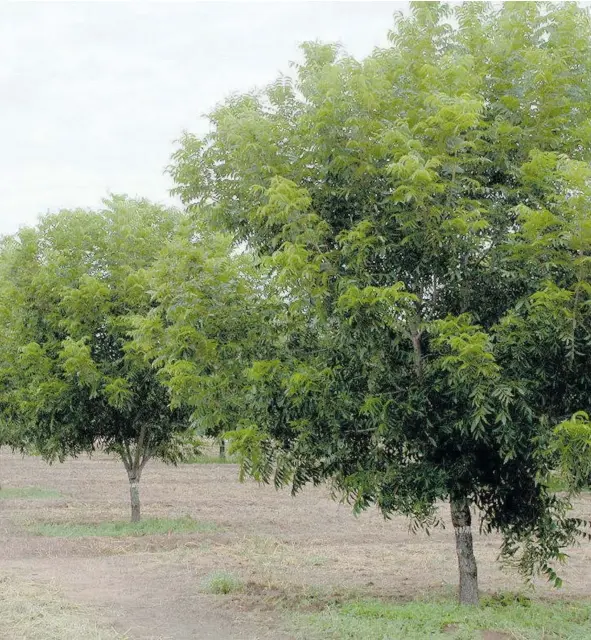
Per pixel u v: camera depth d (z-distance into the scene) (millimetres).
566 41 8414
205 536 16578
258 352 9109
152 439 18438
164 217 16734
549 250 7305
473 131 7668
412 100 8039
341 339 7934
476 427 7969
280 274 7406
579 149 8305
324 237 8312
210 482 28984
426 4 8367
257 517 20172
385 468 8625
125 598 10617
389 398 8062
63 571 12477
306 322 8961
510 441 7797
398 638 8188
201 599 10594
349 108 7809
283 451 9133
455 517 9859
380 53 8305
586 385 7832
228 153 8805
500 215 8031
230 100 9055
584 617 9625
